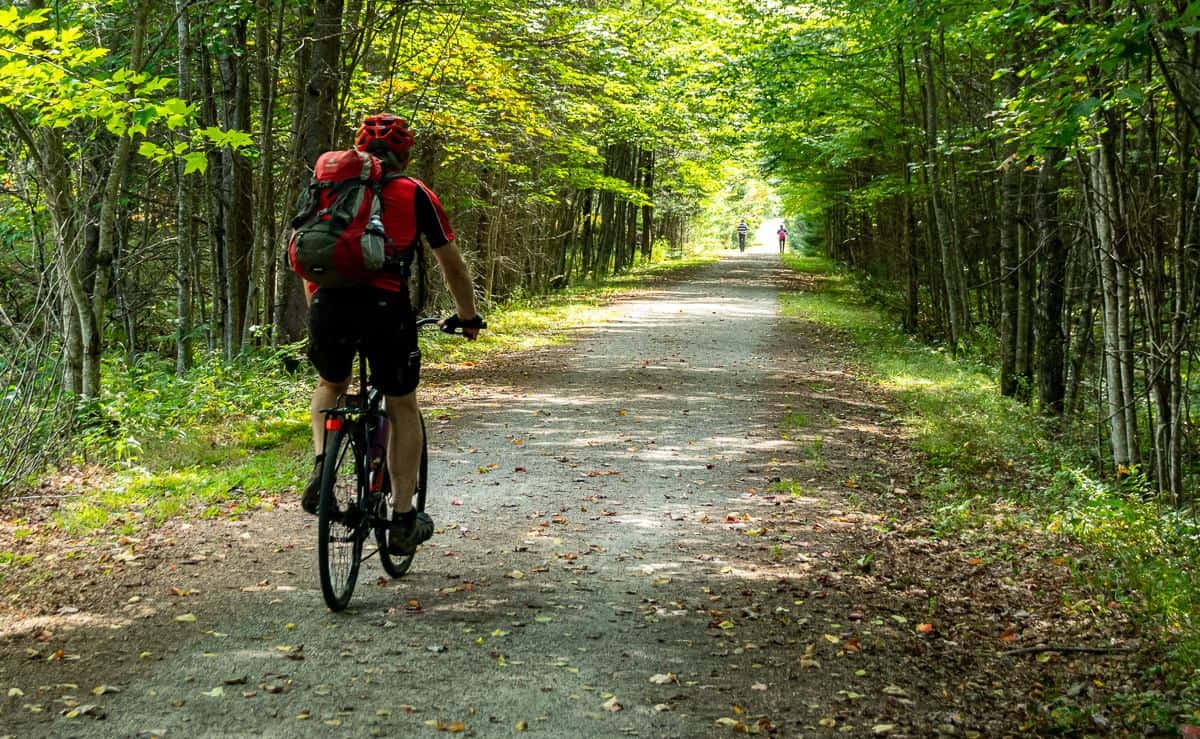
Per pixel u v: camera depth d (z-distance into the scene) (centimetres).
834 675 422
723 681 412
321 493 448
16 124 825
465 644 443
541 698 390
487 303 2291
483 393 1259
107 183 955
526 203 2556
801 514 709
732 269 4538
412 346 460
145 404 983
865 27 1730
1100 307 1262
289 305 1376
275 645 435
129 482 732
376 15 1502
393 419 482
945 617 505
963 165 1897
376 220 425
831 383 1423
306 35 1434
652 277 3866
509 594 518
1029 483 869
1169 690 411
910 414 1182
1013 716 388
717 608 505
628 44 1928
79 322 891
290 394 1130
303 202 436
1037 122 828
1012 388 1455
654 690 401
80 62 745
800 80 1962
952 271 2109
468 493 752
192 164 792
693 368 1523
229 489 726
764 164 2692
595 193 3706
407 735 355
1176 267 847
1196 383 1070
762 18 1864
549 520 677
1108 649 457
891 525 689
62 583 512
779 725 373
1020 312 1483
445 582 535
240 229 1504
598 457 894
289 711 371
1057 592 550
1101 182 955
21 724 353
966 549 640
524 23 1612
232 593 504
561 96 2027
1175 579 559
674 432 1021
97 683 390
